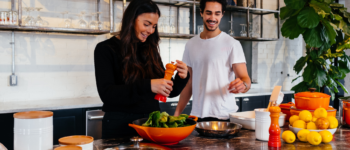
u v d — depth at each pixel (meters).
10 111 2.55
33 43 3.21
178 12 4.02
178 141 1.23
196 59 2.13
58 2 3.31
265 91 4.27
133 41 1.48
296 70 4.17
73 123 2.86
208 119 2.07
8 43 3.08
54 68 3.33
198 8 4.07
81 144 0.94
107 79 1.37
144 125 1.22
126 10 1.46
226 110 2.05
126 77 1.44
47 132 0.95
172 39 4.04
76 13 3.42
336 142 1.31
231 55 2.03
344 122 1.66
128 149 1.12
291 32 3.76
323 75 3.88
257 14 4.77
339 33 4.08
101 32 3.31
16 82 3.11
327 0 3.60
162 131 1.15
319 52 3.83
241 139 1.34
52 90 3.33
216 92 2.05
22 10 3.10
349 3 5.18
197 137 1.38
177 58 4.10
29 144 0.92
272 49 4.92
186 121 1.33
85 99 3.31
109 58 1.43
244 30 4.30
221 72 2.05
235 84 1.72
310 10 3.54
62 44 3.37
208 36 2.13
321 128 1.34
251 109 4.00
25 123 0.92
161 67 1.65
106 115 1.51
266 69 4.88
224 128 1.49
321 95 1.58
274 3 4.90
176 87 1.54
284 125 1.70
